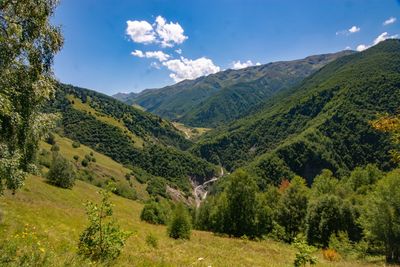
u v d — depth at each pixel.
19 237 11.09
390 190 43.25
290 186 69.81
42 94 16.89
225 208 59.66
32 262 7.48
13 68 15.12
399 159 13.16
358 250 43.97
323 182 86.12
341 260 32.84
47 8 15.51
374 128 13.47
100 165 168.62
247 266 19.69
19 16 14.78
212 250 28.47
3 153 15.65
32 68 16.00
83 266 8.36
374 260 42.59
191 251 24.56
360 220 49.66
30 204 30.20
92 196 92.19
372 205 45.16
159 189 182.88
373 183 90.50
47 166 106.19
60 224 23.52
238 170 60.72
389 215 42.78
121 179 165.75
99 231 10.66
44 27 15.89
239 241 45.34
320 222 59.28
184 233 37.69
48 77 17.25
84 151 184.00
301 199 68.12
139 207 107.50
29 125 17.08
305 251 13.09
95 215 10.45
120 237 10.61
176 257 17.94
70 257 8.90
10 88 14.82
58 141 176.38
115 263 10.09
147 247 21.47
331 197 60.25
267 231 60.03
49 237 14.24
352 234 59.00
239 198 59.12
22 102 16.28
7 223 15.98
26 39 15.23
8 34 13.66
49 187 79.56
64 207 39.78
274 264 22.31
